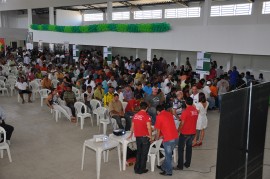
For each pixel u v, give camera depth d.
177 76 10.87
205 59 11.52
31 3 22.80
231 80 11.11
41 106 10.05
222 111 2.57
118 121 6.91
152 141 5.05
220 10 14.36
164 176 4.89
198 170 5.17
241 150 3.01
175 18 16.69
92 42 17.91
